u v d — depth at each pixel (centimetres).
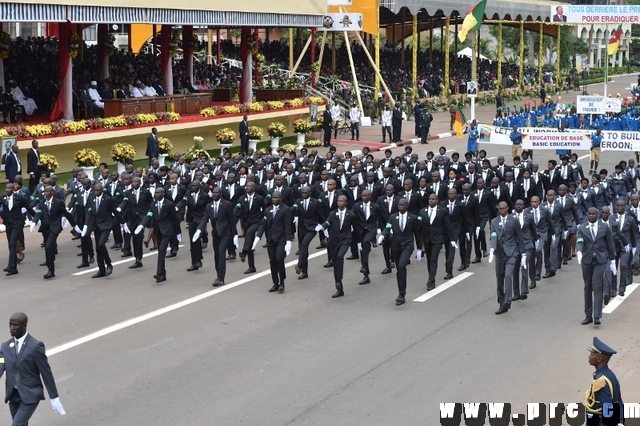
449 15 8006
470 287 2547
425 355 1930
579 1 13562
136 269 2789
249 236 2747
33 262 2892
